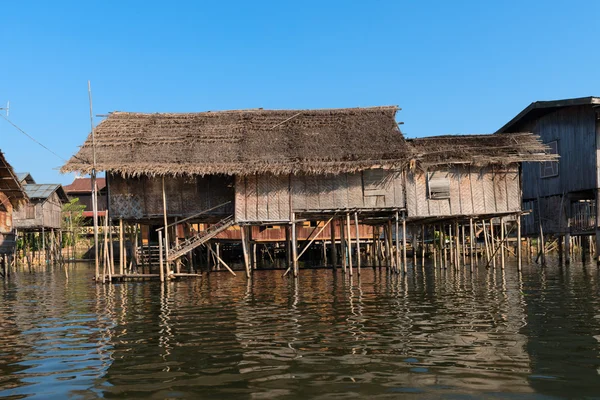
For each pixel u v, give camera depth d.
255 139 27.64
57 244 50.34
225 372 8.70
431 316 13.62
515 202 27.22
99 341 11.31
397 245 26.88
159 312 15.31
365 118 29.33
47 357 9.96
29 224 44.53
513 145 27.28
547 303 15.61
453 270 29.14
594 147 28.98
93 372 8.89
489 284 21.31
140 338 11.51
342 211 26.69
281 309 15.41
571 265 31.47
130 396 7.64
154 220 29.08
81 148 26.42
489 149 27.02
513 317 13.27
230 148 27.02
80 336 11.92
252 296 18.86
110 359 9.71
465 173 27.17
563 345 10.16
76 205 59.06
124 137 27.55
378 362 9.11
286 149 26.69
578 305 15.09
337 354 9.70
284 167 25.47
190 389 7.88
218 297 18.77
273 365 9.05
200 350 10.23
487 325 12.24
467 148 27.06
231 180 28.03
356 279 24.89
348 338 11.04
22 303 18.55
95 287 23.88
